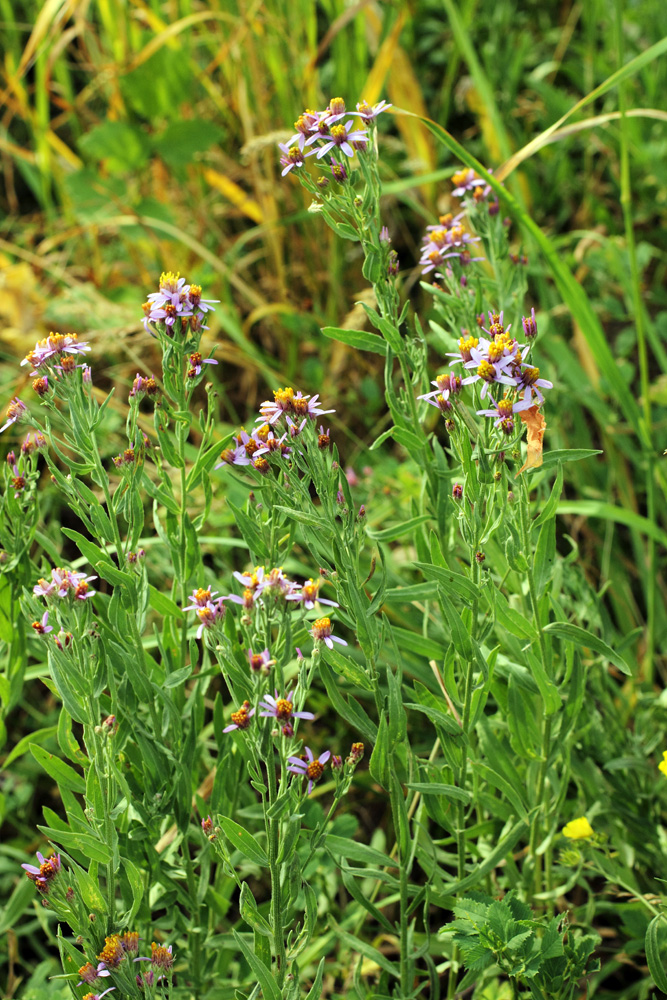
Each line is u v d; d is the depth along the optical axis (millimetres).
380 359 1663
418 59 2020
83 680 1244
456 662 1329
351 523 1234
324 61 1961
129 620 1272
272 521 1262
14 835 1489
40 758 1272
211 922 1326
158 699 1303
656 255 1685
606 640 1383
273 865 1222
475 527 1247
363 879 1418
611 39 1949
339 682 1434
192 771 1333
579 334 1615
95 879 1235
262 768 1399
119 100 1801
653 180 1749
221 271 1653
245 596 1209
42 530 1558
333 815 1466
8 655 1334
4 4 1970
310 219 1680
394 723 1251
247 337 1742
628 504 1553
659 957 1279
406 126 1737
